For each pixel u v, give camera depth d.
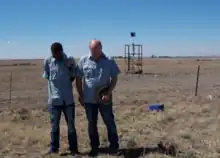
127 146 5.53
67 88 5.03
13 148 5.57
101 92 4.93
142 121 8.03
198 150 5.48
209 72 36.31
